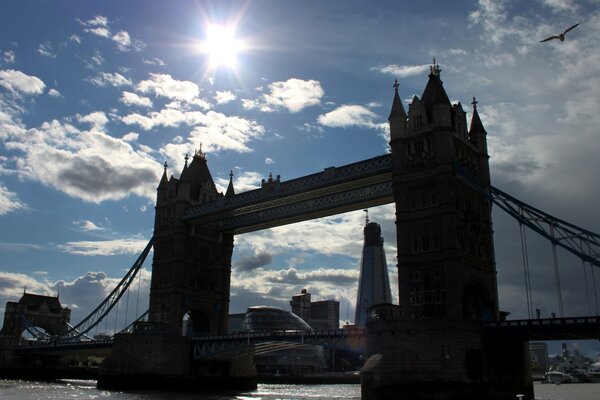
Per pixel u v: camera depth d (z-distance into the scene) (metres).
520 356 88.44
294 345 137.25
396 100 96.75
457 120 95.38
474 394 75.56
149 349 118.50
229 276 137.38
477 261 90.56
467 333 77.19
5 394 103.69
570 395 139.25
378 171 98.19
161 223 135.12
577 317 74.00
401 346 76.00
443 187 87.44
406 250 89.06
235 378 132.25
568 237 85.38
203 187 135.25
